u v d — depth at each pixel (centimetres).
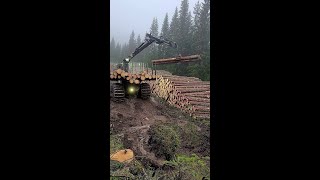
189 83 1434
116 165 488
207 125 928
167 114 1083
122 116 949
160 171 496
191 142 693
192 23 6075
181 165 530
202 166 537
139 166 494
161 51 5366
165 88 1391
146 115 1023
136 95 1204
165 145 594
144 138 682
